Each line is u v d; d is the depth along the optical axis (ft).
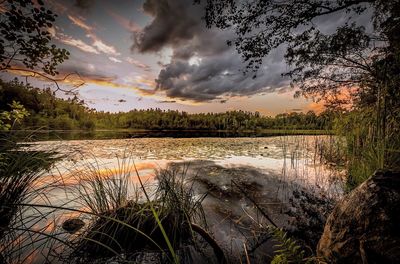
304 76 20.47
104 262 6.01
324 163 20.25
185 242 7.11
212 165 20.07
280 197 11.29
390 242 3.43
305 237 7.07
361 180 9.48
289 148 33.47
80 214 8.59
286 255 4.12
